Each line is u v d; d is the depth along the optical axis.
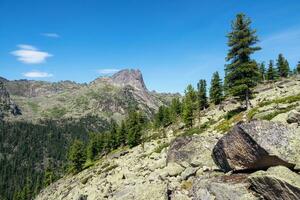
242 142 17.12
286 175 14.09
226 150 18.61
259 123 16.75
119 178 38.03
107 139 114.81
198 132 50.78
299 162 14.68
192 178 21.61
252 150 16.41
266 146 15.52
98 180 49.41
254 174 15.58
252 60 50.53
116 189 29.84
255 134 16.28
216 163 20.77
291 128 16.12
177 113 104.56
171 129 92.31
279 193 13.79
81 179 65.38
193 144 25.84
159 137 84.75
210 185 17.66
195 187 19.23
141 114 106.69
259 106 43.38
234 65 50.72
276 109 31.89
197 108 83.19
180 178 22.48
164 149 45.03
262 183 14.63
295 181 13.48
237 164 17.88
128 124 108.81
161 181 23.55
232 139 17.97
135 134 90.12
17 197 146.12
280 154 15.11
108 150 114.31
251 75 50.88
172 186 21.41
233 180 16.98
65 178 102.69
